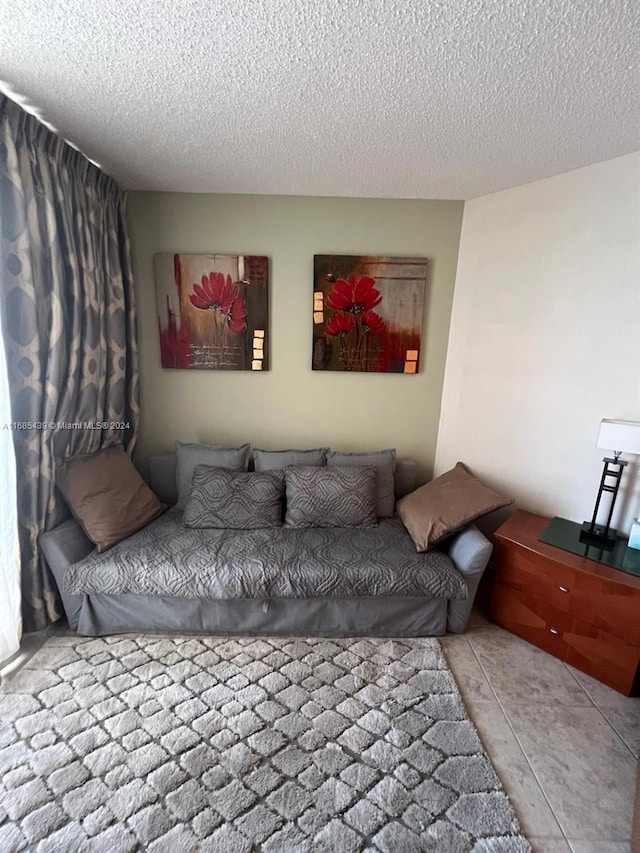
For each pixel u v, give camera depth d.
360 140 1.88
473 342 2.62
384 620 2.01
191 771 1.36
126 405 2.70
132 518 2.23
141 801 1.26
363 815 1.24
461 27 1.18
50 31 1.22
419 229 2.62
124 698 1.64
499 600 2.14
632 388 2.02
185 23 1.19
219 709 1.60
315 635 2.04
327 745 1.46
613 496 2.02
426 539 2.10
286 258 2.65
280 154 2.04
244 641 1.99
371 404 2.85
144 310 2.70
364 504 2.38
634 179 1.92
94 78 1.46
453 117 1.66
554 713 1.64
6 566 1.77
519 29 1.18
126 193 2.55
